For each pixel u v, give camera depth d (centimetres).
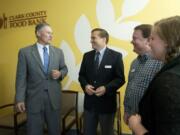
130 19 332
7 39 399
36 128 266
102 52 257
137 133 100
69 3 359
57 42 370
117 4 335
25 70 263
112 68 251
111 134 258
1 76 407
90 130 261
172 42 92
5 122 322
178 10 313
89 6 350
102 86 245
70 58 366
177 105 81
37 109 264
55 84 271
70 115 338
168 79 85
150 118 95
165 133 82
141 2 325
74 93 342
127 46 336
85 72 266
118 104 312
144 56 191
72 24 361
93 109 255
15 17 392
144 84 184
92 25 350
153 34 99
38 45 270
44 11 373
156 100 87
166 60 96
